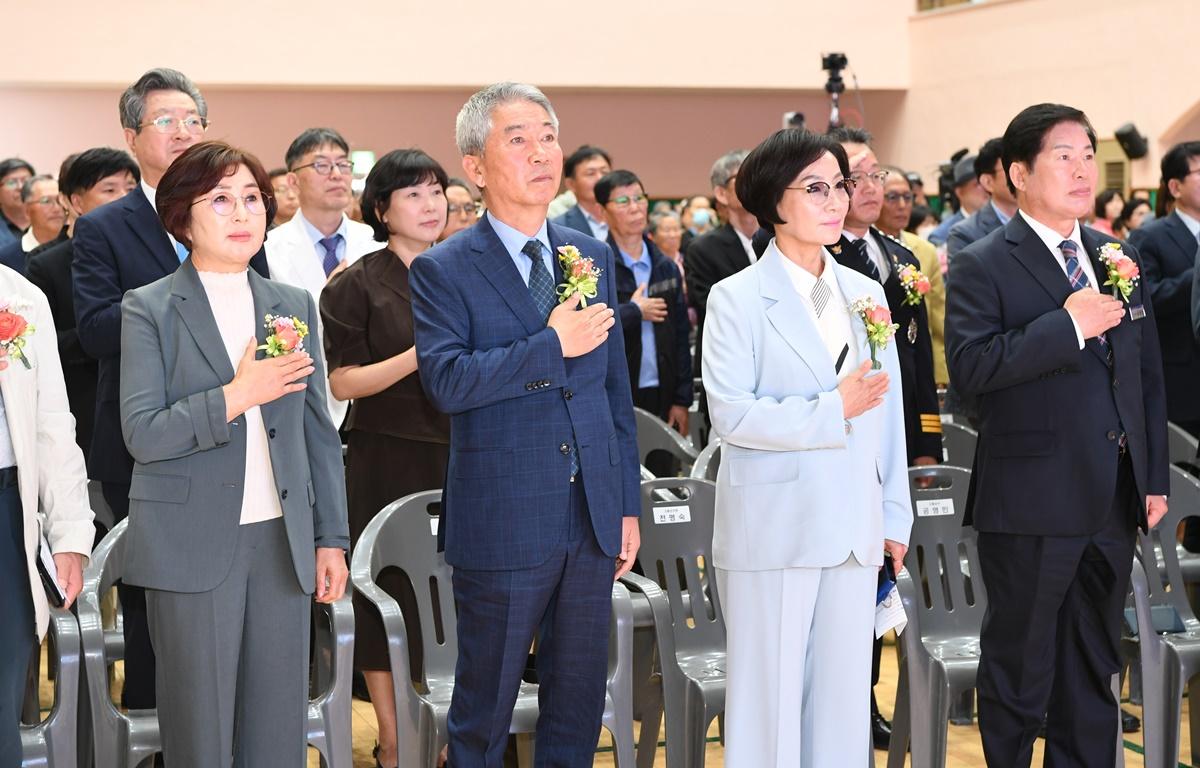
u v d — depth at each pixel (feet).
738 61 43.24
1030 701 9.91
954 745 12.48
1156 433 10.19
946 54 43.80
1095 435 9.70
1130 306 9.93
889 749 10.77
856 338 9.21
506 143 8.57
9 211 22.20
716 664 10.62
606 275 9.13
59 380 8.52
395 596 11.62
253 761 8.55
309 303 8.91
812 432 8.66
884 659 15.60
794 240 9.12
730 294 9.18
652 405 16.98
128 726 8.96
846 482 8.93
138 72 38.06
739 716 9.07
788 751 8.98
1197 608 12.94
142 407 8.16
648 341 16.89
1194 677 11.71
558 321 8.46
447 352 8.44
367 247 14.58
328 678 9.53
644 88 42.98
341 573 8.82
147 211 11.05
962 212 21.08
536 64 41.47
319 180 13.98
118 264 10.83
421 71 40.45
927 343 12.11
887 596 9.45
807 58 43.83
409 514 10.36
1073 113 9.85
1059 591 9.81
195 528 8.23
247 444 8.41
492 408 8.56
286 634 8.54
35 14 37.19
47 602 8.32
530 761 10.71
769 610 8.96
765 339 9.05
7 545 8.04
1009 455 9.86
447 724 8.95
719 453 12.71
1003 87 42.09
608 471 8.69
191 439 8.05
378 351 11.53
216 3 38.55
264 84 39.17
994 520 9.88
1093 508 9.68
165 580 8.20
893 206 16.70
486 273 8.65
